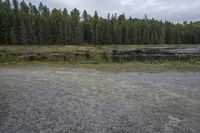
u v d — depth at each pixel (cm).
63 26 8469
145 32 10106
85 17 11406
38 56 4044
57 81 1798
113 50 5912
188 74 2089
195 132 898
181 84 1680
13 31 7325
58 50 5850
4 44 7288
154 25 11388
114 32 9588
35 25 8156
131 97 1352
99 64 2752
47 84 1692
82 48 6725
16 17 7788
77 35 8781
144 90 1511
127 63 2788
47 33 8144
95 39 9325
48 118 1034
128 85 1656
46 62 2992
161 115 1067
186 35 11569
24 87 1595
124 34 9762
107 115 1070
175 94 1411
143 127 944
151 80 1827
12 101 1270
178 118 1032
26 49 6075
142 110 1134
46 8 10950
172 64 2659
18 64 2822
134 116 1057
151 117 1044
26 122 990
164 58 3575
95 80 1838
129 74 2102
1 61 3062
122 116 1057
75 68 2484
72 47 7119
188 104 1220
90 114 1082
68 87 1600
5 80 1841
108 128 937
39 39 7981
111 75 2058
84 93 1441
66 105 1207
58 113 1093
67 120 1013
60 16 9262
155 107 1177
